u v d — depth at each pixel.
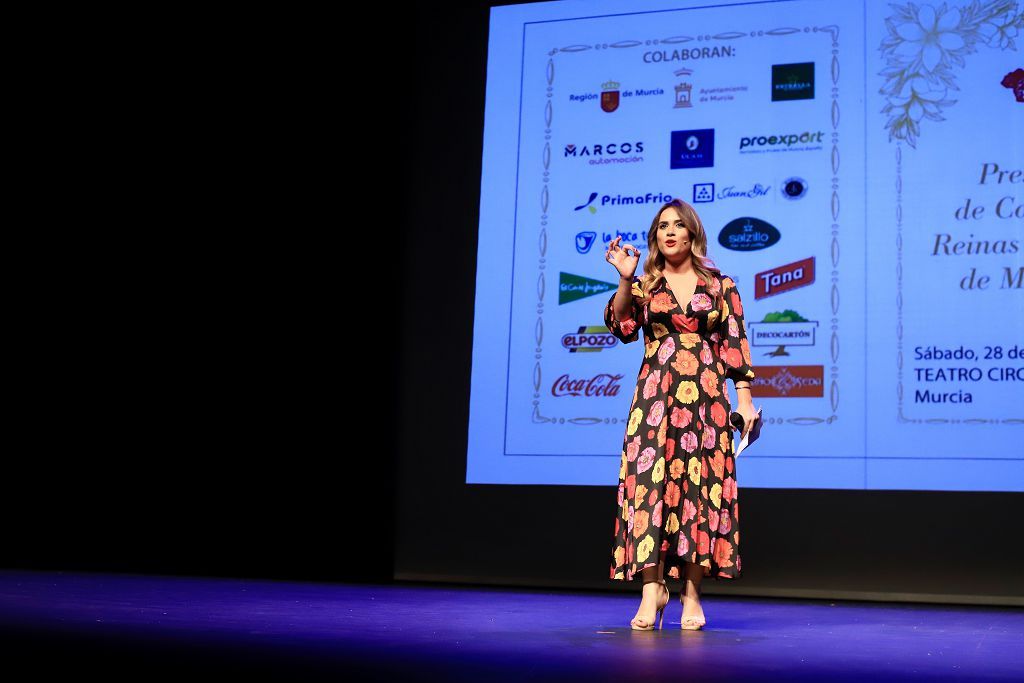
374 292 4.96
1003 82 4.30
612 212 4.67
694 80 4.64
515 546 4.61
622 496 2.69
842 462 4.27
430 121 4.99
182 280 5.19
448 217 4.91
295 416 4.98
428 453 4.79
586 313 4.64
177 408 5.13
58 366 5.28
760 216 4.48
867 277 4.33
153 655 1.76
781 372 4.36
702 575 2.66
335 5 5.15
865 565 4.23
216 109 5.23
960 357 4.20
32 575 4.16
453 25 5.01
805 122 4.49
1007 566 4.08
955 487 4.15
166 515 5.09
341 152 5.08
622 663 1.82
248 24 5.22
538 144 4.80
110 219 5.30
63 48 5.35
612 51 4.76
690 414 2.66
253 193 5.16
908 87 4.39
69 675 1.53
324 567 4.87
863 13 4.48
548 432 4.62
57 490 5.21
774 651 2.12
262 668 1.65
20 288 5.33
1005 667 1.93
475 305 4.76
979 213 4.25
